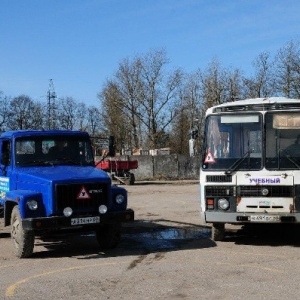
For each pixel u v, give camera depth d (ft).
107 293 22.52
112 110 219.41
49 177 30.53
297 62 156.97
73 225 29.99
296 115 33.19
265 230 42.19
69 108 254.06
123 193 32.71
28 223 29.27
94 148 39.34
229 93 186.09
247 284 23.70
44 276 26.07
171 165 148.56
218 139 34.22
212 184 33.76
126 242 36.91
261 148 33.06
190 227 44.73
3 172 35.42
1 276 26.23
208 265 28.07
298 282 23.91
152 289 23.02
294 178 32.19
